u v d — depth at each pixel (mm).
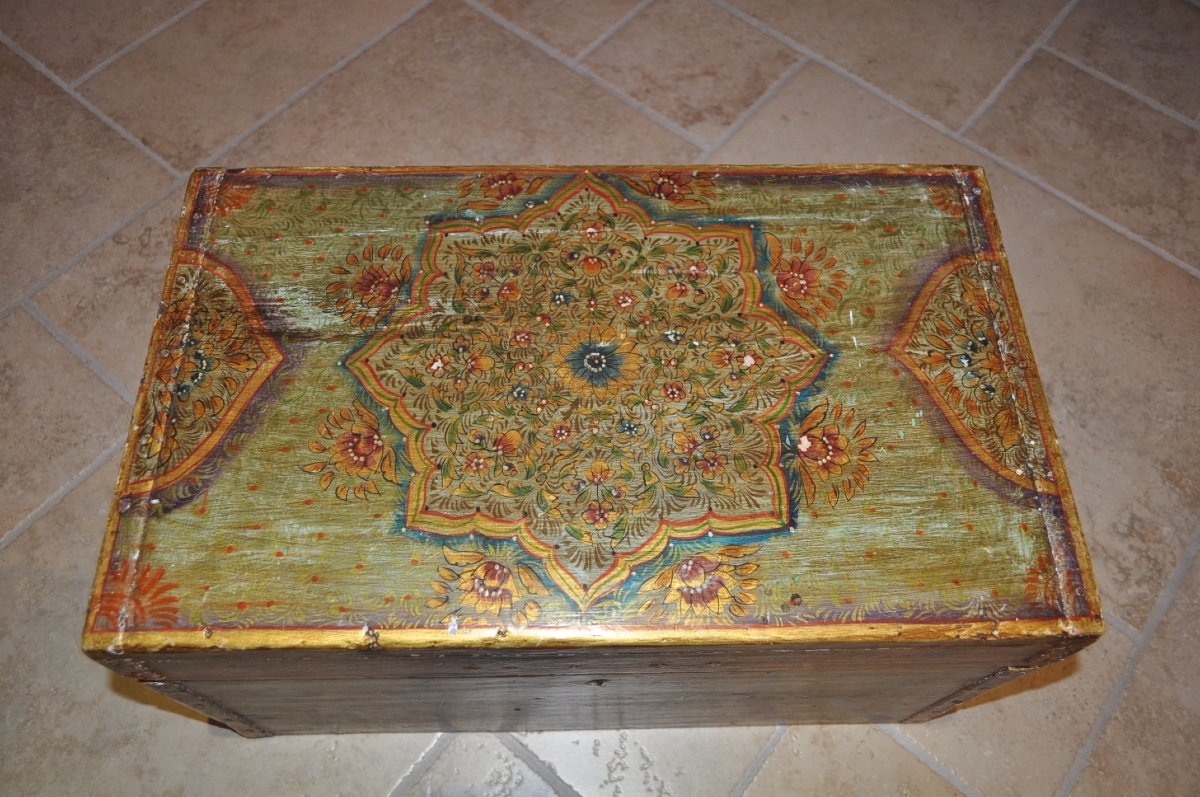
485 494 1062
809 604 1008
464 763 1450
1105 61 2104
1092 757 1444
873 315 1179
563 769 1447
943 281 1200
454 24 2123
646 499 1061
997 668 1127
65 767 1403
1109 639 1524
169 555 1017
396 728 1437
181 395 1107
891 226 1240
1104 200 1937
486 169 1287
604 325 1171
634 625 996
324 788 1421
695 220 1246
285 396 1114
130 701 1451
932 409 1116
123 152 1944
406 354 1146
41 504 1593
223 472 1064
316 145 1969
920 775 1443
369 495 1060
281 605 999
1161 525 1617
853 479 1073
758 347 1157
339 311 1173
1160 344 1782
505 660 1036
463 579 1016
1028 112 2035
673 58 2090
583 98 2031
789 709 1370
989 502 1062
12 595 1515
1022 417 1106
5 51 2053
